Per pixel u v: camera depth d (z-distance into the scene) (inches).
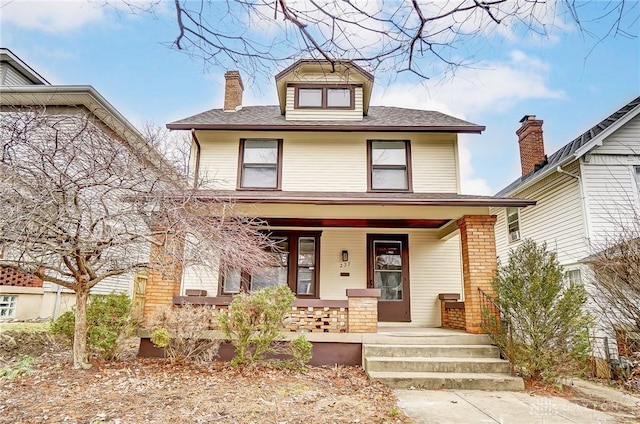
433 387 234.7
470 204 304.8
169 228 237.5
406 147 413.4
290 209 325.7
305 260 394.3
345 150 414.6
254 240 295.6
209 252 247.1
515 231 508.1
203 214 261.6
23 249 221.8
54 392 194.4
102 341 257.8
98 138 232.5
